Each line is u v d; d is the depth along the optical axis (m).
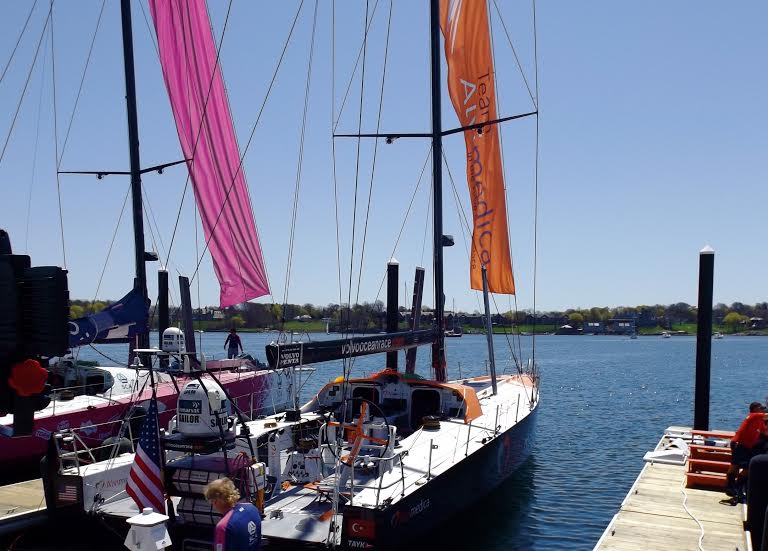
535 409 15.31
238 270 19.06
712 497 10.13
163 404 14.70
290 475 10.06
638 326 194.88
